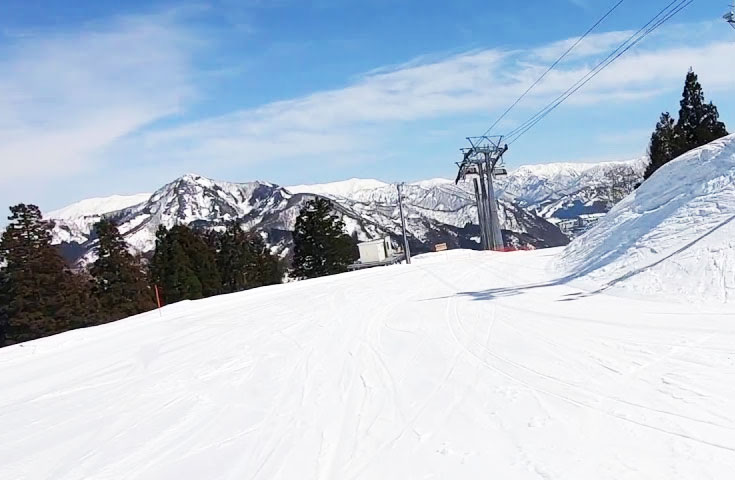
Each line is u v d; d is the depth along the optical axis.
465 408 6.43
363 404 7.08
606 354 7.88
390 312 15.05
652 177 20.14
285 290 28.59
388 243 70.75
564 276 17.06
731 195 13.65
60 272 43.94
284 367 9.74
